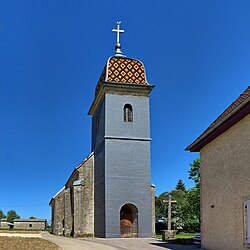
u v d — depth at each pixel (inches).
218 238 621.6
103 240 983.6
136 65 1251.8
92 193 1274.6
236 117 545.0
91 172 1288.1
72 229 1312.7
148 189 1178.6
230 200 580.1
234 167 569.3
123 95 1221.7
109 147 1176.2
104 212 1138.0
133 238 1104.8
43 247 666.2
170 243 853.2
